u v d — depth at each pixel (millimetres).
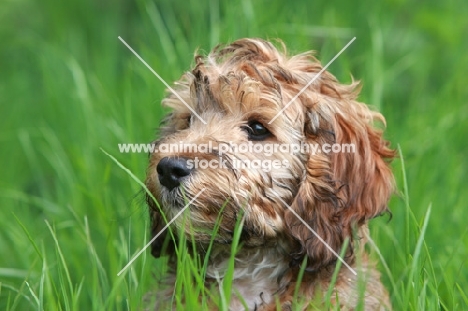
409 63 10711
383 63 10281
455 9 11664
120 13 12750
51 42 12172
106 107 9297
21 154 10438
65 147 9609
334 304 6332
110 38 11984
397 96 10617
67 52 11664
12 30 12859
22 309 7379
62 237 8016
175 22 10609
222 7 10523
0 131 10656
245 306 5828
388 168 6871
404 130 8891
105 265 7625
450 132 9070
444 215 8047
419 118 9336
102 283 6738
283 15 9773
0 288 7059
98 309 6426
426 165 8375
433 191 8203
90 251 7250
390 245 7523
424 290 5914
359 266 5918
